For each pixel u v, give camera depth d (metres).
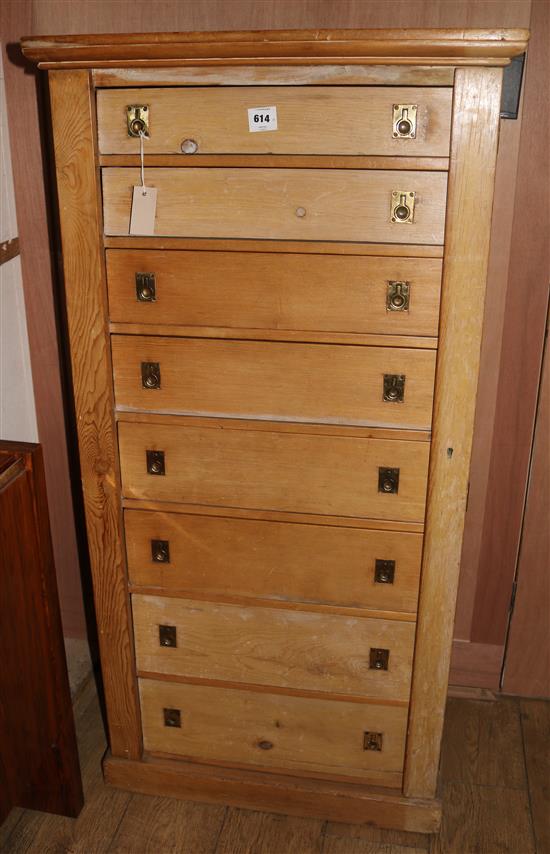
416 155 1.55
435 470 1.75
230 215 1.64
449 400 1.69
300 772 2.12
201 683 2.06
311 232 1.63
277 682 2.03
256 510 1.86
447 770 2.27
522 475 2.28
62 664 1.98
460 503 1.77
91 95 1.60
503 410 2.23
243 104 1.57
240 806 2.15
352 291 1.65
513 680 2.52
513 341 2.15
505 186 2.02
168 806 2.17
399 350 1.68
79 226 1.68
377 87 1.52
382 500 1.80
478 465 2.29
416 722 1.99
